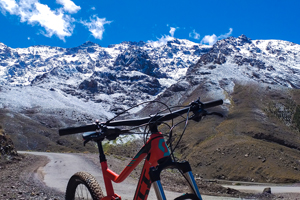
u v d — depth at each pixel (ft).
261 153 428.15
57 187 43.24
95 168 76.33
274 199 58.29
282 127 591.78
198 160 470.80
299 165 382.83
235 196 55.52
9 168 65.77
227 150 465.06
